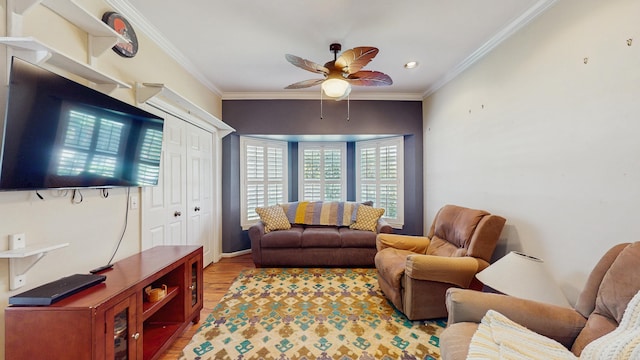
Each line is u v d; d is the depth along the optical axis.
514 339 1.09
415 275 2.03
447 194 3.33
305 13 2.04
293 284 2.91
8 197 1.24
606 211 1.52
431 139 3.76
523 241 2.12
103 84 1.72
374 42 2.49
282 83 3.55
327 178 4.83
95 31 1.63
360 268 3.45
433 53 2.71
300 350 1.81
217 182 3.79
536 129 2.00
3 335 1.22
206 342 1.90
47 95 1.28
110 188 1.85
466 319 1.33
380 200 4.43
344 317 2.22
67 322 1.15
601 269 1.23
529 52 2.06
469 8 1.99
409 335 1.97
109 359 1.24
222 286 2.88
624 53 1.44
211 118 3.20
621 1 1.45
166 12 2.03
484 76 2.61
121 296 1.33
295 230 3.68
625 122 1.43
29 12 1.29
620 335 0.97
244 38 2.41
